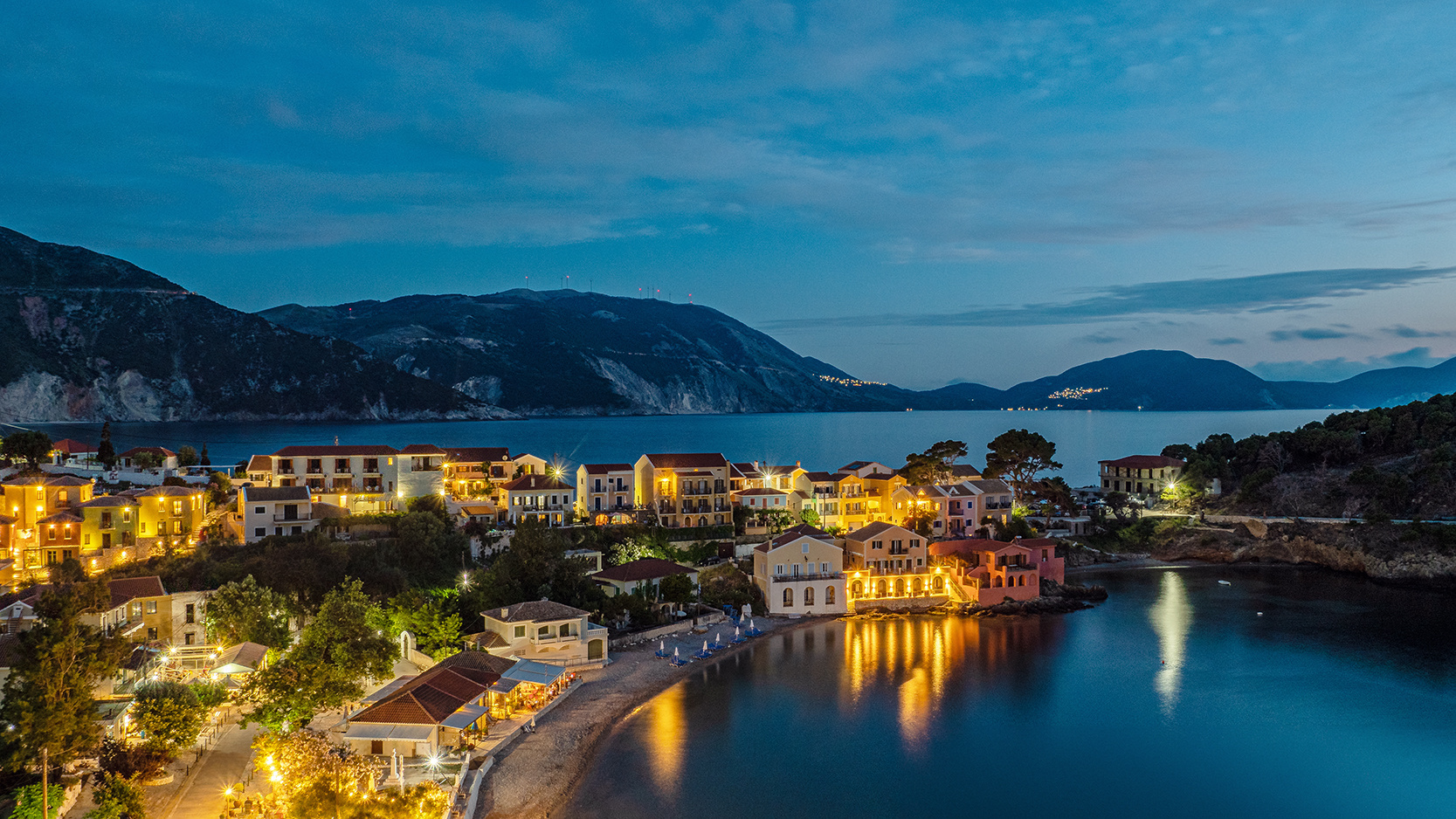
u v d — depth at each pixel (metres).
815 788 63.62
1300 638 102.69
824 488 153.25
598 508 143.00
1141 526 163.00
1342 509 155.75
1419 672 89.81
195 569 98.38
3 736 51.81
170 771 58.59
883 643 102.00
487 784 62.06
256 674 67.25
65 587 76.44
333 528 113.25
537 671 78.19
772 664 92.81
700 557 128.88
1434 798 62.78
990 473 169.75
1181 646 99.81
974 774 66.31
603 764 67.00
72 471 136.50
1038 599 120.00
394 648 77.56
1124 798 62.69
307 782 49.91
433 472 140.25
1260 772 66.88
